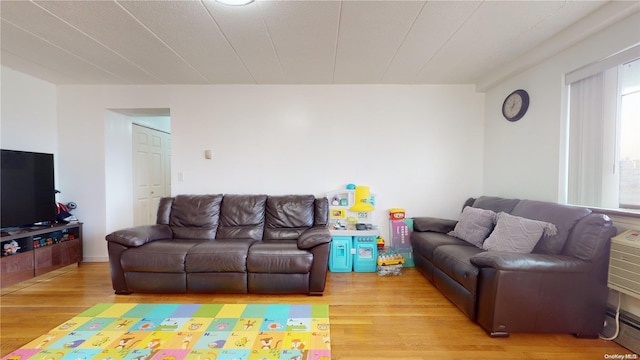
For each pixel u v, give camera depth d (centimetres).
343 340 187
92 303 240
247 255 255
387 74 320
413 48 254
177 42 240
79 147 353
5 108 295
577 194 230
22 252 279
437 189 360
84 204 355
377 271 318
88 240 355
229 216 321
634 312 181
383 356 171
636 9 180
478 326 205
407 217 360
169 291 257
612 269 179
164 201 328
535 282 184
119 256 257
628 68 197
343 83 352
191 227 317
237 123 357
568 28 220
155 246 262
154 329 198
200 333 193
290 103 357
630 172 196
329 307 234
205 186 360
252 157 359
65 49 253
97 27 216
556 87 247
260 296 256
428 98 357
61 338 187
